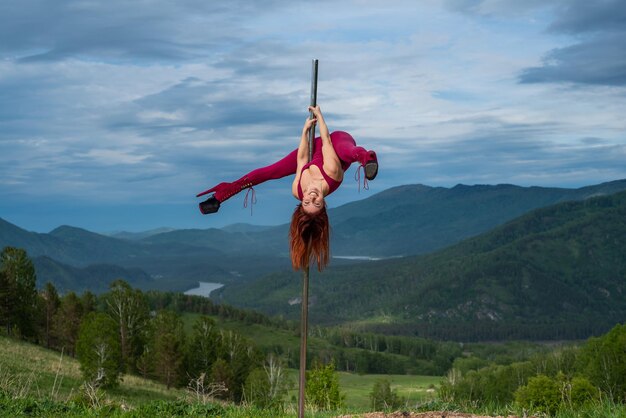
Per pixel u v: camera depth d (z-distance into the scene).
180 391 76.94
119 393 66.06
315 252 6.99
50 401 13.63
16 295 90.19
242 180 7.42
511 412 11.23
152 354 84.88
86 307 100.56
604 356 61.97
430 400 12.61
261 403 17.17
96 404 13.34
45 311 96.75
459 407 11.77
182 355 79.12
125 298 87.81
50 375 57.72
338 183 6.89
